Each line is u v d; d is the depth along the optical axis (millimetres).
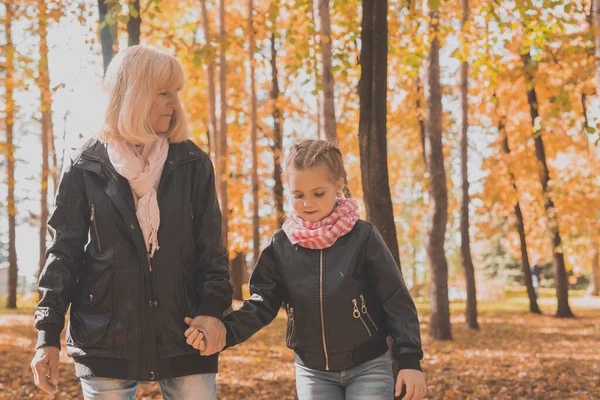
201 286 2725
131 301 2586
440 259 12867
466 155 15133
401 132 19500
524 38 9078
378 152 5277
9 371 8375
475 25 9992
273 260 2959
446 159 19500
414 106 16969
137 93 2611
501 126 18406
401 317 2816
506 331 14758
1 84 9953
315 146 2873
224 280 2746
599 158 19094
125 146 2652
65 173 2693
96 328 2582
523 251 20422
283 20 14672
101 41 5727
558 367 9273
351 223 2859
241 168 19734
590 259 29672
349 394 2832
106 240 2617
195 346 2600
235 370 8977
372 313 2867
